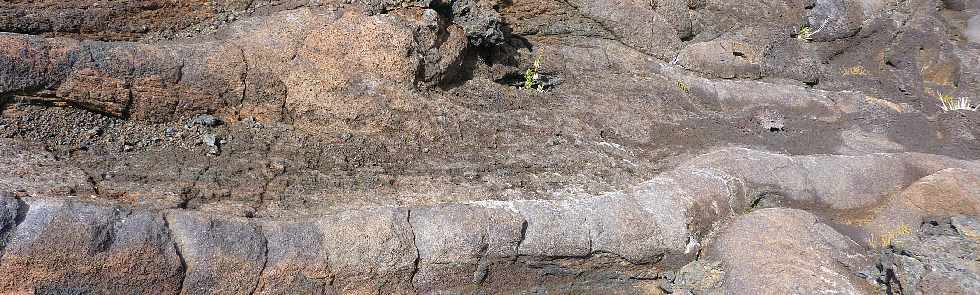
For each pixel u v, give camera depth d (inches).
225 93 215.0
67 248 144.4
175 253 154.5
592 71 312.5
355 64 231.6
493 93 270.8
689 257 206.8
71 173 176.2
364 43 233.1
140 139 202.7
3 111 187.9
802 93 344.8
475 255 181.2
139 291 151.6
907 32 413.7
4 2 205.3
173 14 234.4
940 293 172.2
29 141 187.5
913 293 178.5
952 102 378.9
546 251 189.3
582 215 197.9
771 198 242.2
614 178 240.5
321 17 235.6
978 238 193.6
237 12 243.4
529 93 281.4
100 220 150.0
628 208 204.5
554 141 254.8
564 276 199.6
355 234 170.7
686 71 345.7
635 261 201.5
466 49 269.6
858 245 214.8
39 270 142.7
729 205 226.2
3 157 175.6
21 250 141.2
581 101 286.8
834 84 389.1
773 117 315.9
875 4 423.2
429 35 250.2
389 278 173.8
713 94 324.8
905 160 269.1
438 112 242.8
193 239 157.3
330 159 214.7
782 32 390.0
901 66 408.5
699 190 221.5
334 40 230.4
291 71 223.8
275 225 168.9
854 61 414.3
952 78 409.4
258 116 221.9
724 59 351.6
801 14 402.9
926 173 263.4
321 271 165.9
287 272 163.3
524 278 194.2
